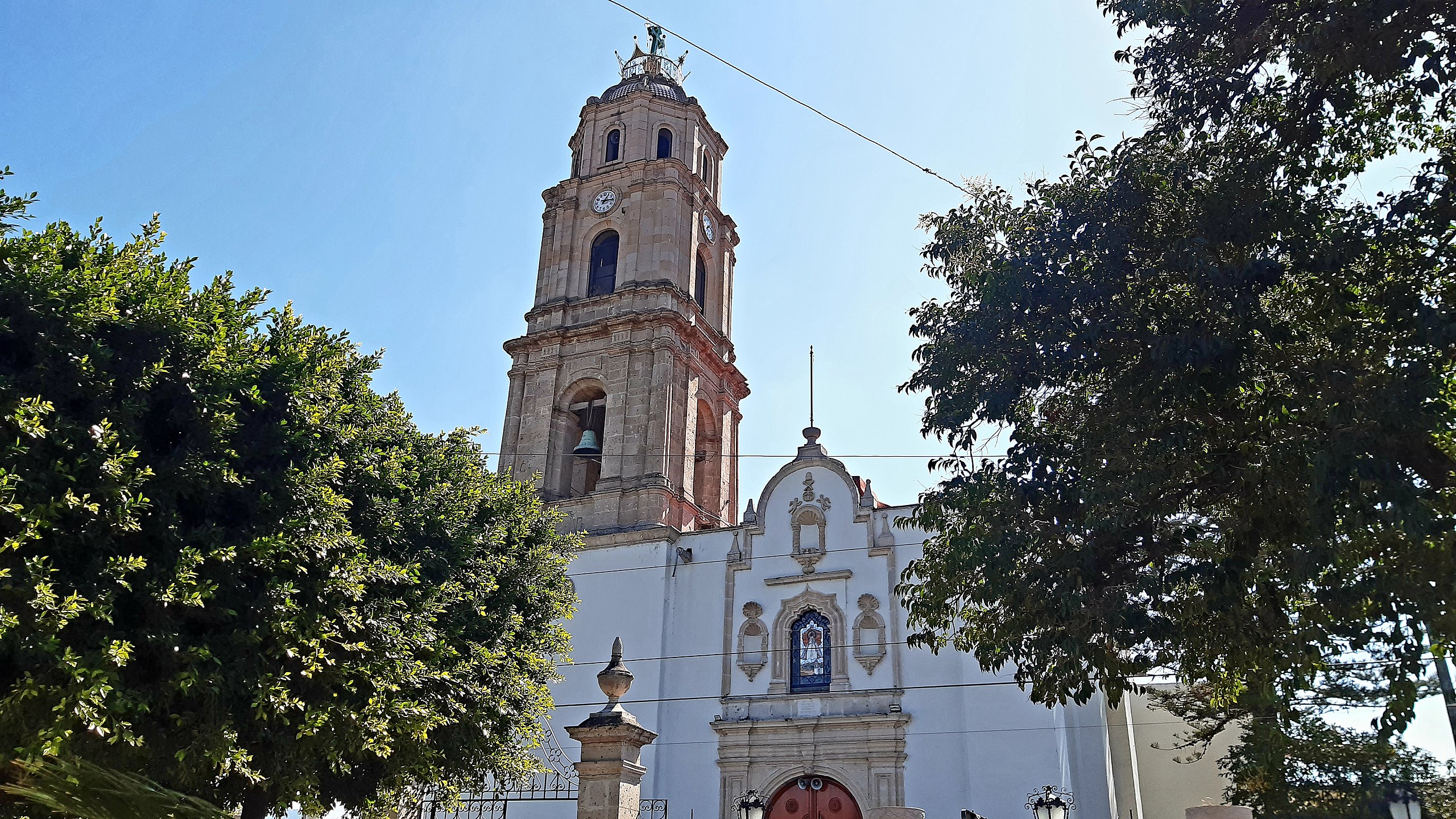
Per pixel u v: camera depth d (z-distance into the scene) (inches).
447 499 790.5
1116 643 570.3
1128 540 567.5
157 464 534.9
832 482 1309.1
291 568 576.4
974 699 1134.4
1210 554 593.0
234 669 540.4
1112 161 564.7
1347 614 505.7
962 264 622.5
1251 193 517.3
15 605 444.8
